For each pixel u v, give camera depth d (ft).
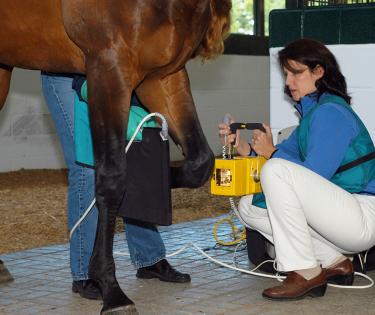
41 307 12.68
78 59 12.52
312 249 12.80
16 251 17.95
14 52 13.07
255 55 40.88
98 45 11.84
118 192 12.01
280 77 17.74
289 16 17.66
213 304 12.72
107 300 11.90
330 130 12.71
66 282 14.44
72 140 13.56
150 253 14.24
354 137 13.00
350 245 13.03
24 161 31.94
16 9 12.62
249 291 13.53
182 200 25.72
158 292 13.56
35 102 32.01
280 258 12.76
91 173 13.35
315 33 17.30
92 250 13.07
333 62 13.23
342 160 13.03
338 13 16.96
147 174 12.34
